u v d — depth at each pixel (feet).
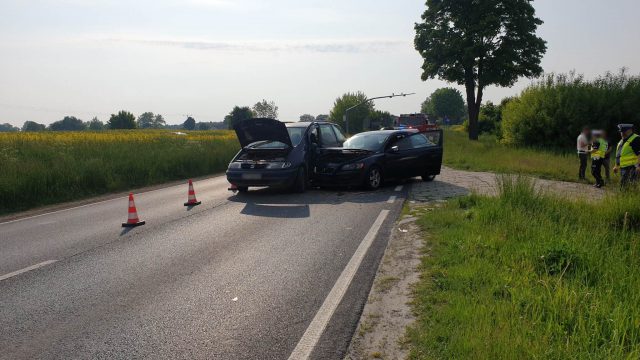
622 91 80.89
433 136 45.06
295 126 41.78
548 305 11.99
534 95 85.97
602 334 10.59
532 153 68.28
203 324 13.23
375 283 15.93
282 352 11.48
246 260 19.31
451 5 129.49
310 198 35.63
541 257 15.76
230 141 86.22
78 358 11.51
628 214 21.01
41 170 41.70
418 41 135.13
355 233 23.48
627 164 32.83
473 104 132.77
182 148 69.21
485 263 15.94
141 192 43.24
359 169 37.68
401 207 30.35
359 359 10.91
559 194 26.63
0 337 12.80
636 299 12.01
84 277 17.66
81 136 100.68
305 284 16.22
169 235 24.29
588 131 43.47
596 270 14.93
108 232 25.46
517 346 9.88
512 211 22.71
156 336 12.55
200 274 17.65
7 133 117.29
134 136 104.68
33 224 29.12
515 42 125.70
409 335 11.73
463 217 24.38
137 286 16.49
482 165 55.31
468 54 123.03
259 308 14.25
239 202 34.76
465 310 12.09
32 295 15.89
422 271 16.60
